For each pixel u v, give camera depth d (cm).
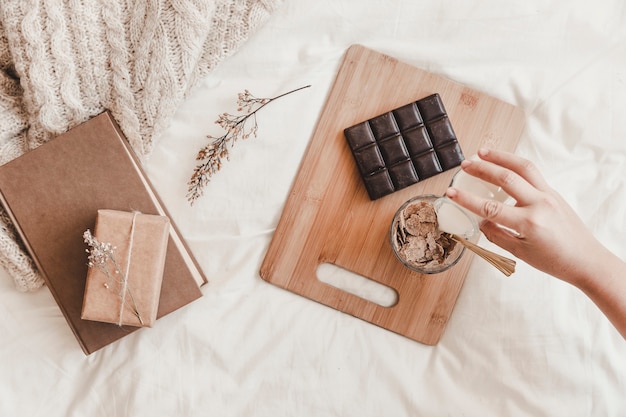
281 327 81
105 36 76
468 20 81
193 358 80
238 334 81
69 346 80
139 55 76
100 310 73
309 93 80
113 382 80
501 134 81
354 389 81
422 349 82
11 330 79
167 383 80
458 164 79
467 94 81
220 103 80
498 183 67
